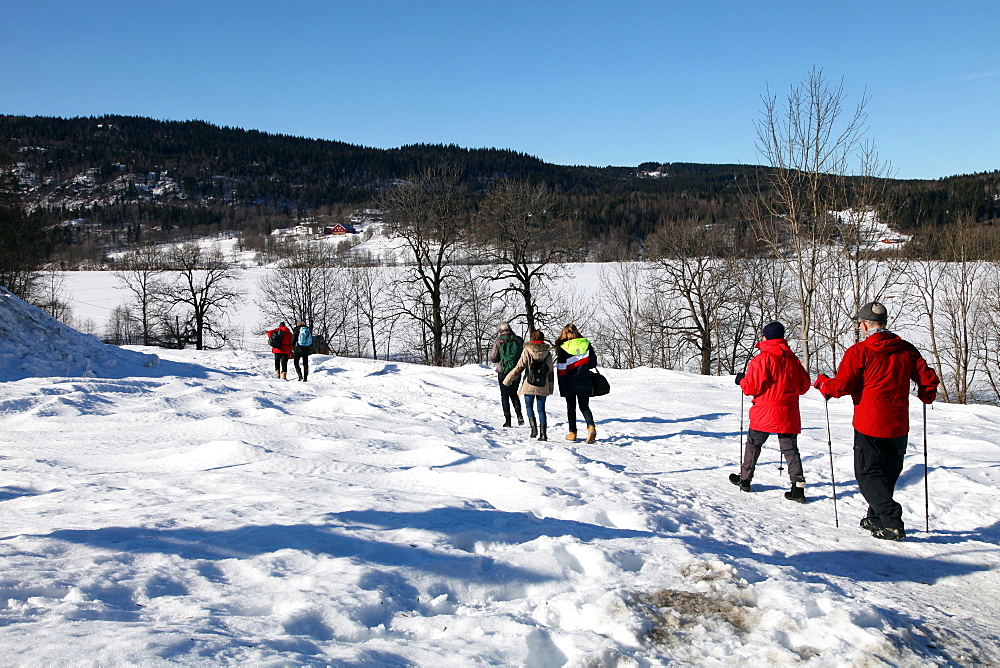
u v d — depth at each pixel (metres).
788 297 31.16
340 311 50.03
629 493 6.24
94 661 2.29
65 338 17.59
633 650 3.05
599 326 39.72
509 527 4.72
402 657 2.70
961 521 5.86
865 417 5.45
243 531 4.23
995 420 13.17
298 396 14.46
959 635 3.56
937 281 28.45
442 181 37.09
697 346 36.22
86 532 4.07
